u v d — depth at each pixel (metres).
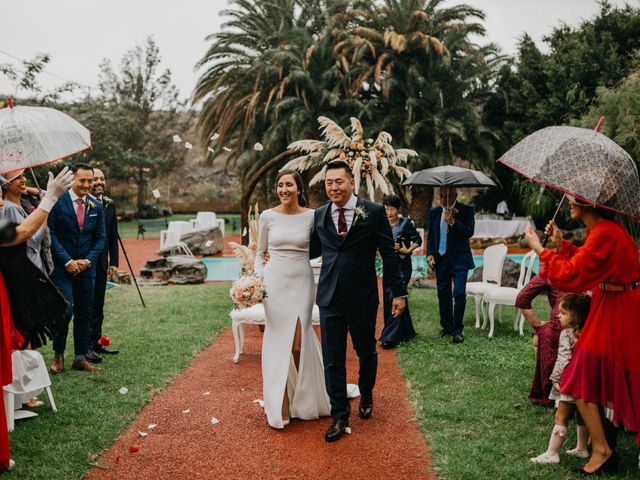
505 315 8.38
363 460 3.67
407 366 5.70
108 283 11.05
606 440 3.48
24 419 4.26
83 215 5.43
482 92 22.08
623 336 3.25
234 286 4.27
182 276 11.82
